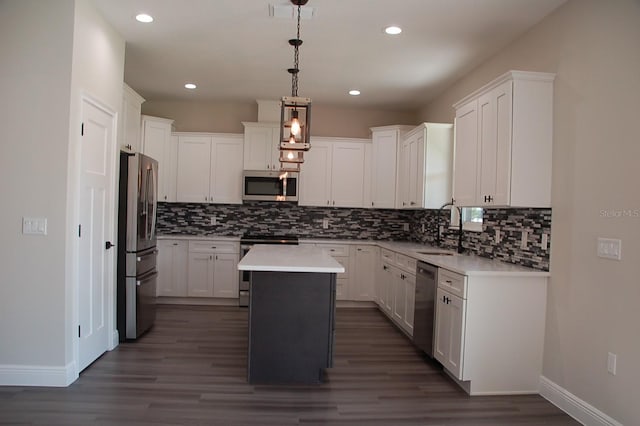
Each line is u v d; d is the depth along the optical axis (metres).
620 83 2.46
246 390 2.99
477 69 4.32
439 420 2.65
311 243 5.67
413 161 5.11
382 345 4.12
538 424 2.64
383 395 2.99
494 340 3.05
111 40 3.55
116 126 3.68
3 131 2.88
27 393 2.80
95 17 3.24
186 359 3.54
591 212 2.66
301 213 6.19
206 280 5.57
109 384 2.99
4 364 2.92
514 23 3.31
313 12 3.24
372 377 3.31
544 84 3.06
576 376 2.75
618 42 2.48
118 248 3.89
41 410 2.58
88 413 2.57
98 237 3.42
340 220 6.22
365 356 3.79
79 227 3.08
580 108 2.79
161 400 2.78
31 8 2.89
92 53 3.21
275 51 4.06
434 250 4.63
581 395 2.70
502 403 2.93
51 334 2.92
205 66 4.54
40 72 2.89
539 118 3.05
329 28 3.52
